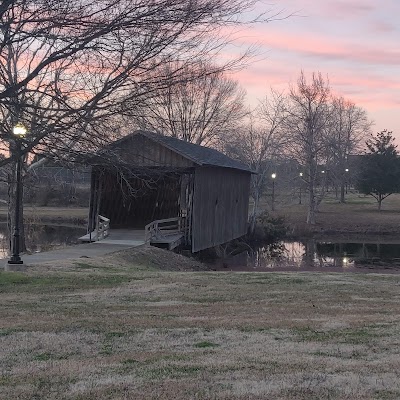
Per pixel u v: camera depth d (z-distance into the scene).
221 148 47.31
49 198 50.03
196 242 26.50
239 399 4.84
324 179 54.09
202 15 6.43
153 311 10.16
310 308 10.66
